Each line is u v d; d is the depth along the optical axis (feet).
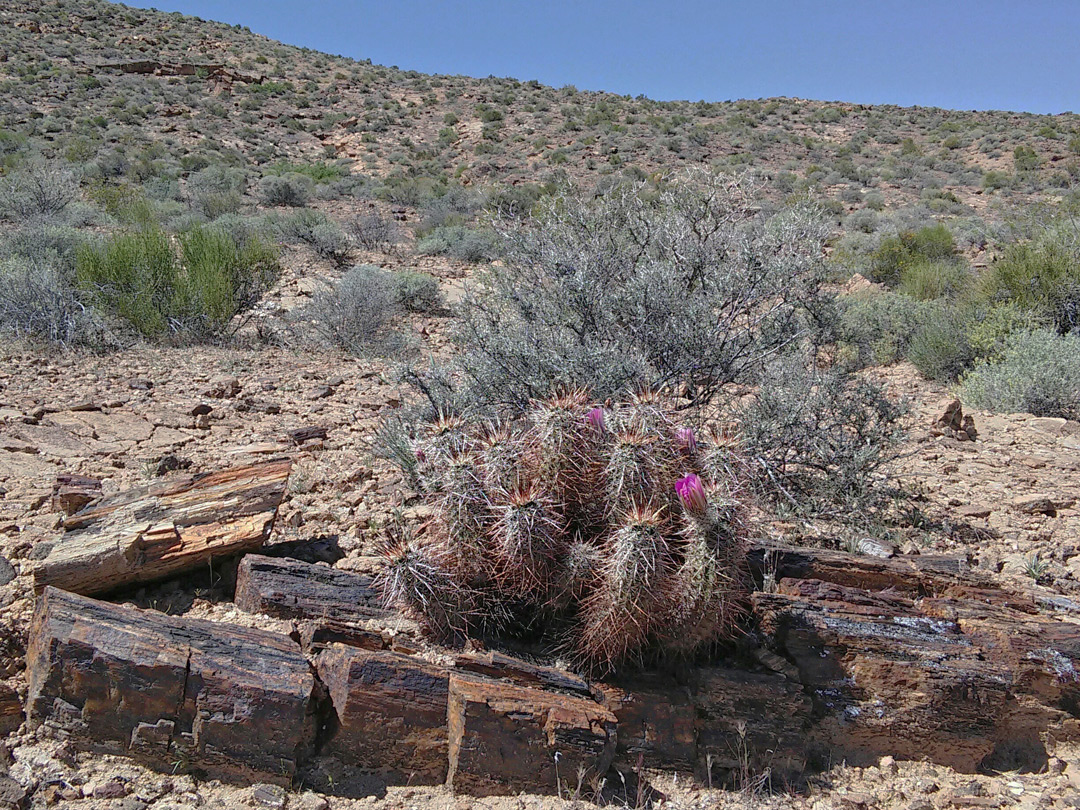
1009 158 159.33
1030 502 19.69
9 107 155.63
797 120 210.18
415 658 11.69
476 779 10.55
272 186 104.37
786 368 21.27
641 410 12.35
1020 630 12.98
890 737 12.20
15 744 10.05
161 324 34.42
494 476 11.82
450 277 58.80
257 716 10.32
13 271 33.19
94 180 97.04
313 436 21.53
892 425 20.90
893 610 13.38
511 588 11.99
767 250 22.03
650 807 10.76
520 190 116.88
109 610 10.94
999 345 34.88
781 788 11.43
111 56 217.56
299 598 12.56
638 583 10.85
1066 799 11.57
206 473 14.17
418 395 26.23
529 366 19.11
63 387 24.88
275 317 40.83
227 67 226.79
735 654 12.67
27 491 16.06
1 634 11.39
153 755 10.27
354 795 10.41
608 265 21.91
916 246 65.16
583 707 10.98
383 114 201.46
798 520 17.62
